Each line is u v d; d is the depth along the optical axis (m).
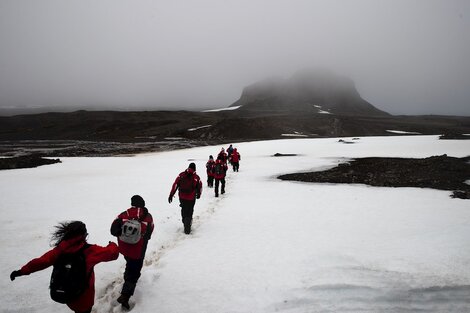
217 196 13.42
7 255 7.22
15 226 9.48
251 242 7.51
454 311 4.64
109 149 48.75
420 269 5.62
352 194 13.67
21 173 22.14
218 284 5.49
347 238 7.54
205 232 8.52
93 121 106.62
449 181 17.09
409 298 4.89
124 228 4.84
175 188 8.25
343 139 55.06
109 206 11.98
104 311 4.90
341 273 5.61
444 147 35.78
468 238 6.97
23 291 5.56
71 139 78.69
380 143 44.38
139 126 99.56
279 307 4.79
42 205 12.24
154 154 39.59
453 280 5.22
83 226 3.85
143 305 4.98
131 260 4.99
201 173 21.03
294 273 5.71
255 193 14.16
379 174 19.70
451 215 9.64
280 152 36.19
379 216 9.73
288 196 13.34
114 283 5.79
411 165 22.66
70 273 3.67
